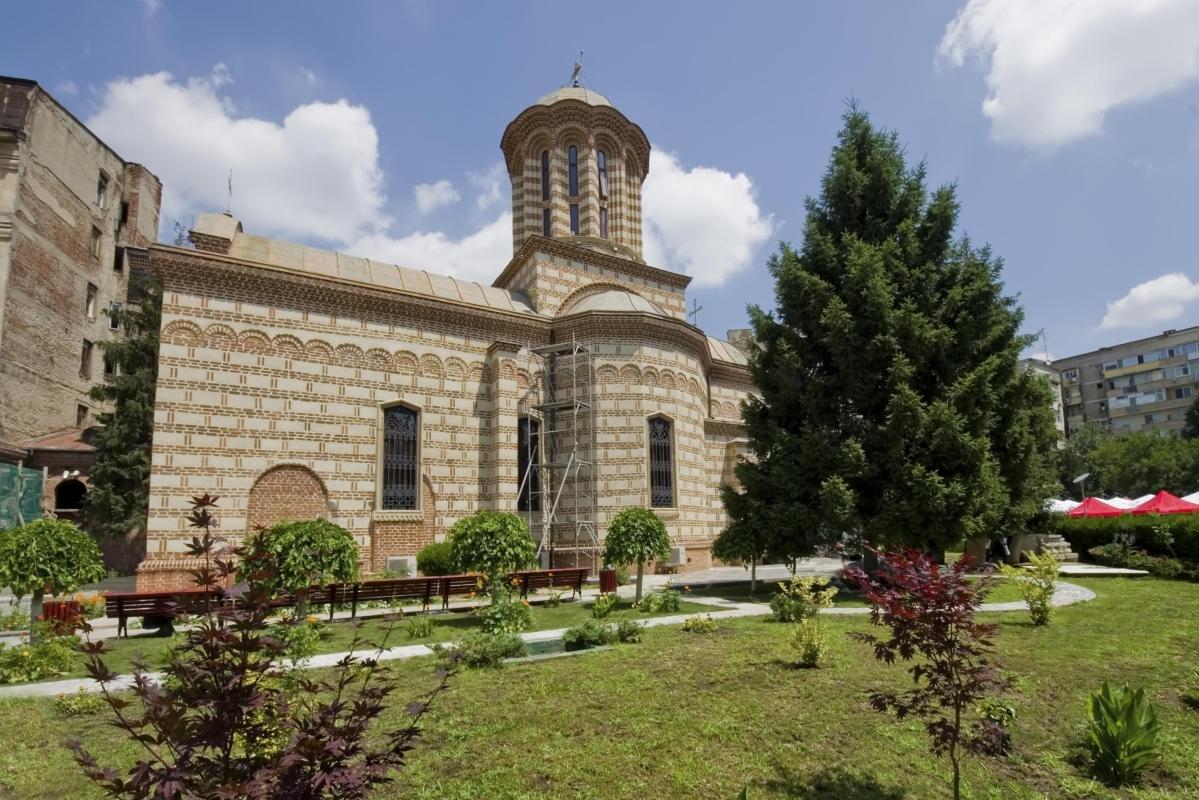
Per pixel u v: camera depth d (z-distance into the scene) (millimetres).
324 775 3914
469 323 27203
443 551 23203
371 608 18031
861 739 8109
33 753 7980
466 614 17219
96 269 40406
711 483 35688
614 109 35188
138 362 31531
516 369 27359
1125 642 11875
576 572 20094
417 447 25359
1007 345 21094
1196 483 55000
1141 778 7336
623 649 12062
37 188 34625
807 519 19469
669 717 8633
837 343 19953
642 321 28547
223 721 3988
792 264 21406
